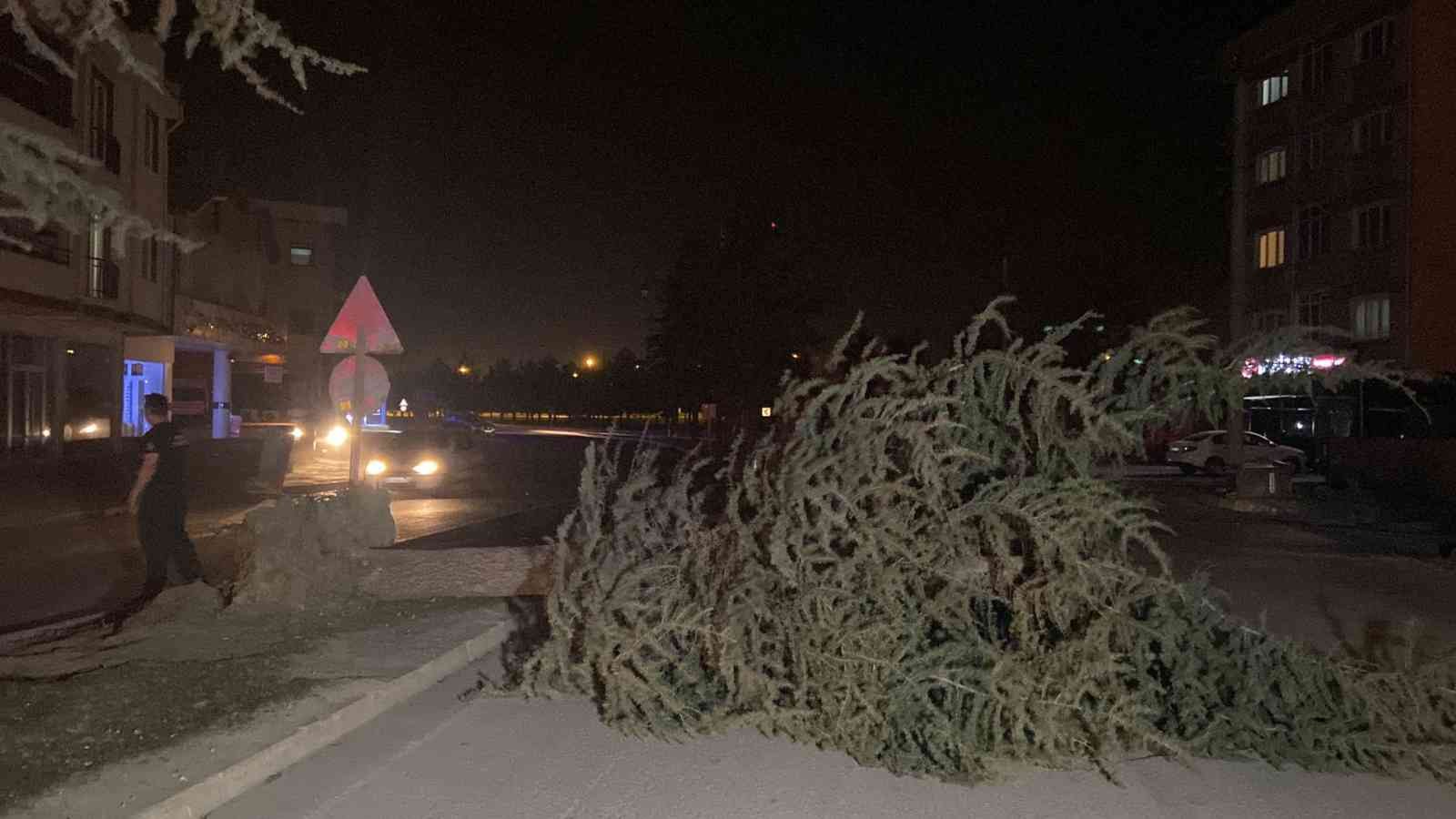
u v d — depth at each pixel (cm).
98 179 2522
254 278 5316
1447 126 3612
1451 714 649
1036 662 626
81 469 2536
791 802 572
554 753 648
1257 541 1758
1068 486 637
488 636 912
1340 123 3906
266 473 2620
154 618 941
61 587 1240
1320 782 615
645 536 743
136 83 2720
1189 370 667
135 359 3475
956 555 643
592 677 724
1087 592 623
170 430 1091
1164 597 653
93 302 2595
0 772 564
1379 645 929
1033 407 656
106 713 668
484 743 664
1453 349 3606
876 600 639
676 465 800
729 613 667
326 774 612
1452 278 3603
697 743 666
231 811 557
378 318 1300
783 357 5691
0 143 450
